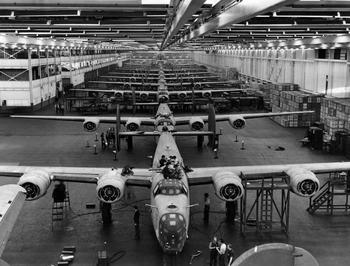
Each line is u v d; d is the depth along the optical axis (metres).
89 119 44.44
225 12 19.72
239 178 24.45
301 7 17.84
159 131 39.97
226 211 27.00
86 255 22.33
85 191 32.72
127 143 46.94
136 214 24.25
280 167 26.22
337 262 21.41
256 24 27.19
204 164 40.06
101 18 25.91
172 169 23.38
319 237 24.38
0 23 25.92
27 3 16.81
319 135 45.19
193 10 15.30
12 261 21.64
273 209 28.67
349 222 26.61
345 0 16.94
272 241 23.89
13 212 8.27
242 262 6.46
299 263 6.48
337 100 48.78
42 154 44.06
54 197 26.89
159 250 22.91
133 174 25.69
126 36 47.78
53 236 24.69
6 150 45.81
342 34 42.06
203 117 46.84
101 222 26.73
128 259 21.86
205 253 22.48
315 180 24.06
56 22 25.94
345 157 42.22
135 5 17.86
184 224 19.66
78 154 44.09
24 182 23.42
